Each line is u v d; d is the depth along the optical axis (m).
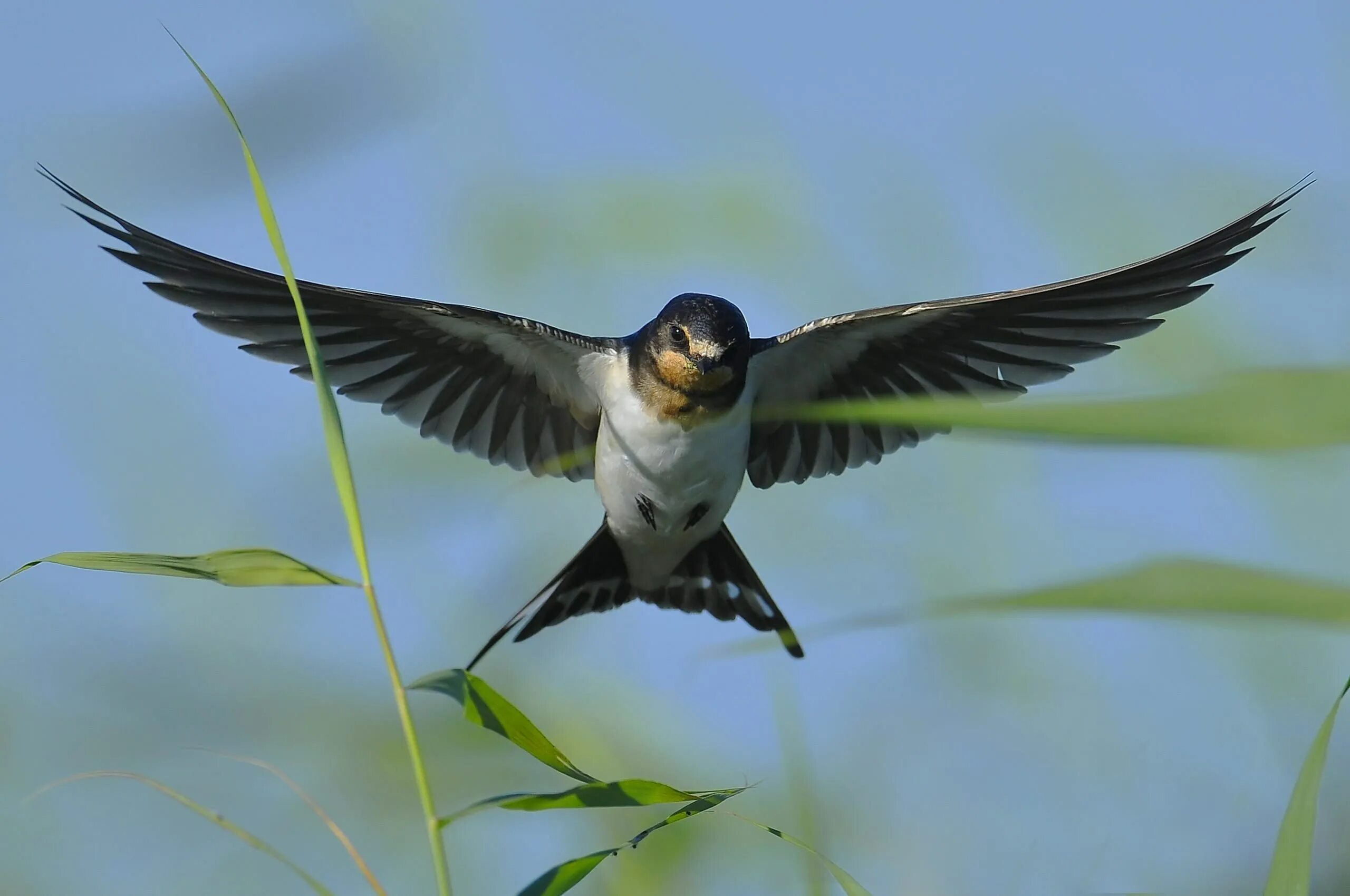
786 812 13.20
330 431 5.55
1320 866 13.00
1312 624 2.86
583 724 14.19
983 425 2.83
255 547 5.48
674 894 11.61
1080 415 2.69
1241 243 9.42
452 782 14.37
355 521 5.51
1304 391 2.54
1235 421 2.56
